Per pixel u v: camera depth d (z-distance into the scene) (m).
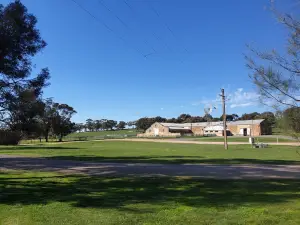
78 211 8.15
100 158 27.58
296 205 8.58
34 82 16.31
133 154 33.09
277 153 34.47
